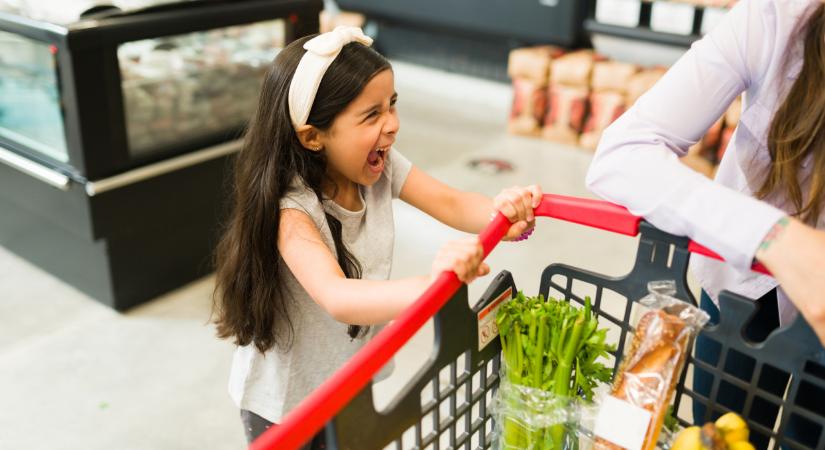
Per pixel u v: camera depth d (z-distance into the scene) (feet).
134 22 7.81
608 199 3.26
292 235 3.71
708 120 3.29
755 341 4.18
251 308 3.96
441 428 3.13
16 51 8.30
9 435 7.00
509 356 3.31
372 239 4.28
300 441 2.35
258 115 3.87
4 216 9.91
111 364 8.05
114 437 7.03
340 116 3.67
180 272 9.47
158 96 8.80
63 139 8.35
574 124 14.47
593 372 3.33
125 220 8.53
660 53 14.80
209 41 9.22
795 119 3.18
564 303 3.35
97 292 9.11
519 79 14.90
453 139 15.01
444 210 4.40
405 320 2.70
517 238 3.62
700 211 2.90
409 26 18.25
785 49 3.17
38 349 8.27
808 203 3.30
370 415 2.64
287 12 9.37
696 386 4.44
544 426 3.27
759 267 2.86
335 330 4.26
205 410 7.41
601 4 15.06
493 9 16.05
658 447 3.26
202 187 9.30
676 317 3.00
